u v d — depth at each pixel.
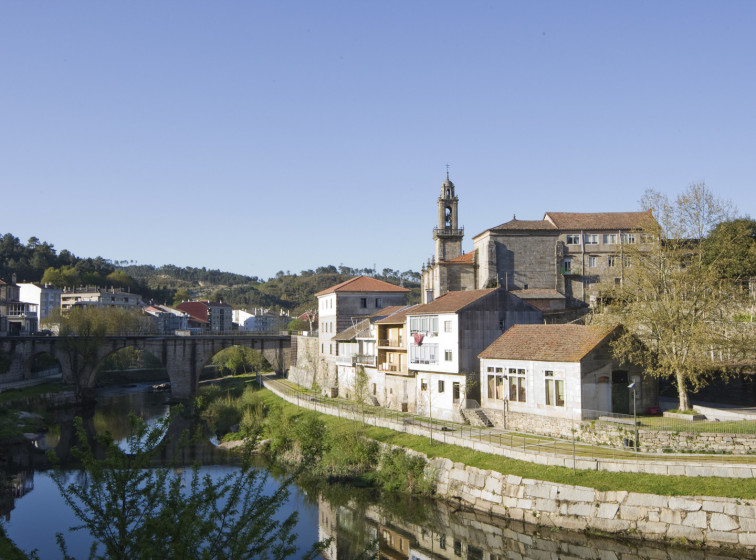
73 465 57.81
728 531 32.69
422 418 57.09
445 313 58.75
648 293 47.47
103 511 16.69
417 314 62.38
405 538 40.19
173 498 17.08
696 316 45.94
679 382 45.72
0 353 104.69
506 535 39.09
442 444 48.47
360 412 61.34
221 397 95.50
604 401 46.00
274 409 76.25
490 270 89.88
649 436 39.97
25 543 37.47
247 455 19.64
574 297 90.44
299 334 116.06
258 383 108.62
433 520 42.38
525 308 59.72
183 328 194.75
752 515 32.41
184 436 19.19
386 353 70.94
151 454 17.55
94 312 124.69
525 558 35.91
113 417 86.81
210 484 18.50
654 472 36.41
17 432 70.25
